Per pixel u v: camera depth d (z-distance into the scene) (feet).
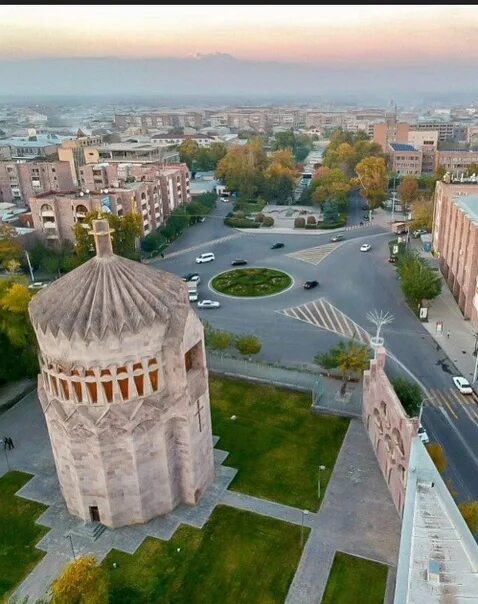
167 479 149.18
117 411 136.87
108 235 139.44
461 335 261.44
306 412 199.21
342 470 168.66
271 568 135.85
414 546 105.40
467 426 190.90
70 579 113.29
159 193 458.09
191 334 143.64
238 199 563.07
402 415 143.84
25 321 216.74
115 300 134.82
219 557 139.23
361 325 273.54
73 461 142.10
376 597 127.13
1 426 196.95
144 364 137.39
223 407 203.00
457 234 300.20
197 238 449.48
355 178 575.79
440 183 357.61
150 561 138.21
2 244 361.51
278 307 299.58
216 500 157.99
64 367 134.41
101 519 149.18
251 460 174.29
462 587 96.37
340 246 407.44
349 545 141.38
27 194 547.08
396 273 342.44
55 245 400.88
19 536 147.43
